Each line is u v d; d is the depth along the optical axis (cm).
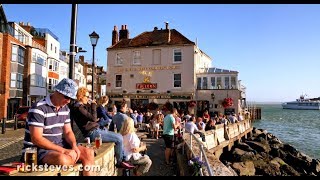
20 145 1312
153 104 2280
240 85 3553
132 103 3288
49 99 401
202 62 3666
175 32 3400
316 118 8619
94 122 650
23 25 4253
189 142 914
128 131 653
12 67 3103
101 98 893
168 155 950
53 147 382
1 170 349
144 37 3456
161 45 3225
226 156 1822
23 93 3466
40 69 3822
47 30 4453
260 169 1596
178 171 819
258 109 7388
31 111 382
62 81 403
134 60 3338
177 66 3181
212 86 3200
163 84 3212
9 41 3025
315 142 3438
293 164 1973
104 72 7319
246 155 1731
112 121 866
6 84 2961
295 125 6106
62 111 421
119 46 3450
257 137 2861
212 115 3088
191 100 3064
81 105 639
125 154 644
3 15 3008
